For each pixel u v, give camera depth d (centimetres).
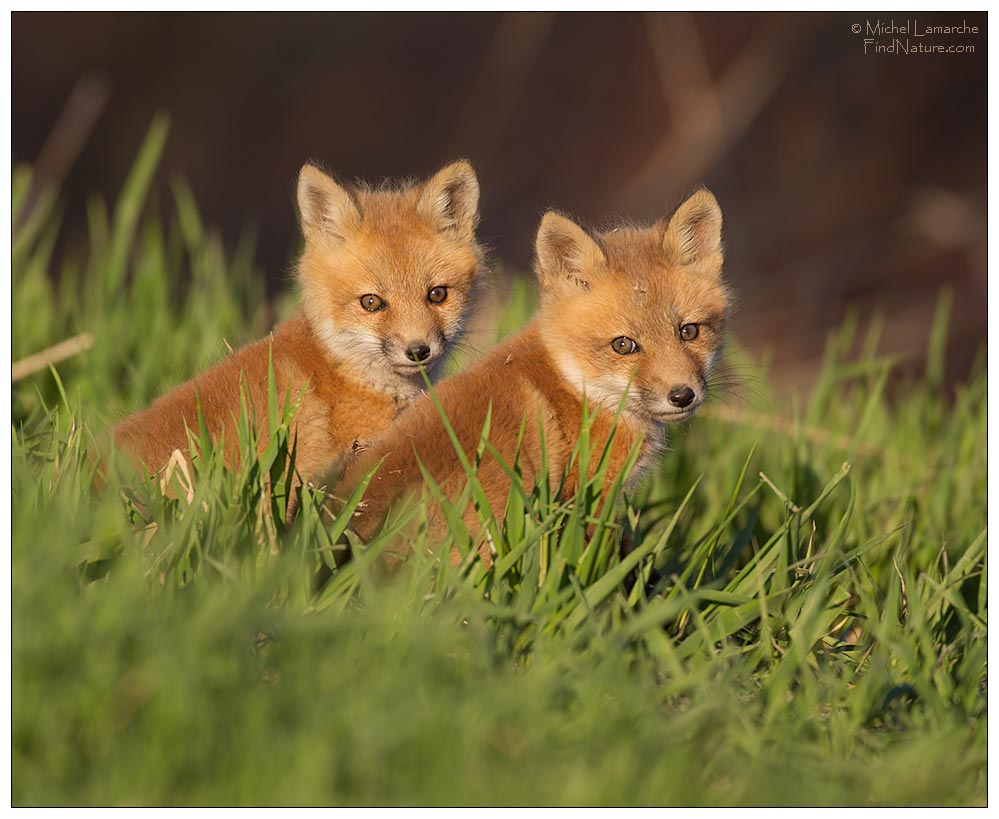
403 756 596
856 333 2942
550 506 809
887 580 1027
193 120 3384
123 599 645
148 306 1380
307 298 1133
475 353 1213
